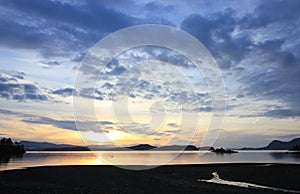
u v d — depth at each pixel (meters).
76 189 23.86
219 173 41.34
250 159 84.88
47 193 21.89
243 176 37.09
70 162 63.19
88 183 27.25
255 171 40.53
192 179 34.72
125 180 30.22
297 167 42.00
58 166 44.56
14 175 31.98
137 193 23.00
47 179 29.33
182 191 24.69
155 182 29.86
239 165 53.91
